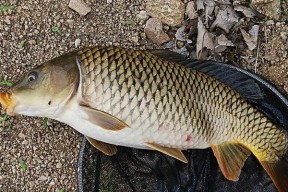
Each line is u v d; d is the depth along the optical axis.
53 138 0.86
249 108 0.76
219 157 0.76
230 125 0.75
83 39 0.88
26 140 0.86
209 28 0.87
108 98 0.71
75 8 0.88
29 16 0.88
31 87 0.72
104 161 0.83
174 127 0.73
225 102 0.75
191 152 0.82
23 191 0.86
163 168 0.82
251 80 0.79
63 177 0.86
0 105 0.86
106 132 0.72
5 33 0.87
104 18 0.88
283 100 0.79
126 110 0.71
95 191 0.82
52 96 0.71
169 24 0.87
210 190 0.82
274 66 0.86
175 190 0.82
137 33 0.88
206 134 0.75
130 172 0.83
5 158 0.86
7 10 0.88
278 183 0.77
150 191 0.83
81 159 0.80
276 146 0.77
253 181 0.82
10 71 0.87
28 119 0.86
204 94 0.74
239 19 0.87
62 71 0.71
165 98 0.72
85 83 0.71
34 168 0.86
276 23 0.87
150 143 0.74
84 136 0.80
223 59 0.87
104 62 0.71
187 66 0.77
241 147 0.77
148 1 0.87
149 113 0.72
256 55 0.87
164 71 0.73
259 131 0.76
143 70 0.72
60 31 0.88
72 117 0.72
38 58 0.87
